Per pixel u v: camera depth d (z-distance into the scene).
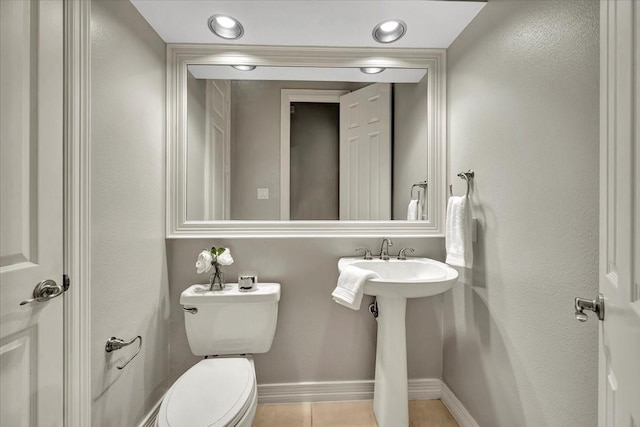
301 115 1.85
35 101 0.91
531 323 1.12
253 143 1.83
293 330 1.80
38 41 0.92
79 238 1.05
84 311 1.07
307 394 1.80
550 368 1.03
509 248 1.24
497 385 1.32
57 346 1.00
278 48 1.81
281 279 1.79
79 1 1.05
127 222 1.34
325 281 1.81
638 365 0.55
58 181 1.00
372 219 1.86
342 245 1.81
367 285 1.36
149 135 1.55
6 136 0.83
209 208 1.80
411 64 1.84
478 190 1.47
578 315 0.76
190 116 1.80
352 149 1.86
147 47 1.54
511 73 1.23
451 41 1.76
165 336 1.69
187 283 1.75
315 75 1.84
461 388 1.63
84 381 1.07
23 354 0.89
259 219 1.83
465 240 1.43
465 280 1.58
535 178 1.10
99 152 1.16
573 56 0.93
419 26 1.62
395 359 1.53
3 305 0.82
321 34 1.71
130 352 1.37
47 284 0.95
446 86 1.83
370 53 1.83
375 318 1.77
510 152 1.24
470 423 1.52
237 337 1.57
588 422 0.89
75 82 1.04
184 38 1.71
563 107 0.97
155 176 1.61
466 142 1.60
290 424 1.63
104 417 1.19
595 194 0.87
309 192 1.85
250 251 1.78
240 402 1.12
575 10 0.93
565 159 0.97
